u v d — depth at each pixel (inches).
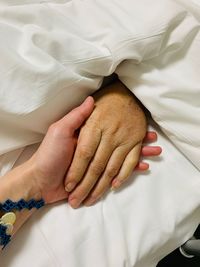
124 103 24.3
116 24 23.2
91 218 21.9
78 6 24.9
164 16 23.3
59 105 22.5
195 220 24.5
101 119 23.0
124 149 22.9
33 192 21.5
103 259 20.9
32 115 21.6
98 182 22.5
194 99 23.5
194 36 24.2
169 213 23.0
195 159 23.8
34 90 20.9
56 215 22.0
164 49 24.0
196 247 25.5
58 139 21.5
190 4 25.8
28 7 23.4
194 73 23.9
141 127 24.1
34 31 22.0
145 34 22.7
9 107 20.7
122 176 22.7
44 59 21.1
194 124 23.4
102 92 24.9
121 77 24.5
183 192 23.6
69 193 22.5
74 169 22.0
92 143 22.1
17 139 22.8
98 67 22.7
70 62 22.2
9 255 21.0
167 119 23.7
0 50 20.8
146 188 23.2
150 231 22.3
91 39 23.4
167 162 24.3
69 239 21.0
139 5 24.1
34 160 21.8
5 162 23.3
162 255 24.1
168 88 23.2
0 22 22.2
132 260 21.3
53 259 20.6
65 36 22.5
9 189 21.0
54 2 25.4
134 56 22.7
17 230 21.6
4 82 20.7
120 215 22.2
